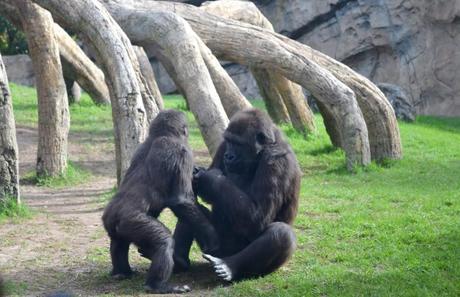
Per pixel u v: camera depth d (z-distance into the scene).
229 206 9.27
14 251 11.23
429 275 9.63
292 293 8.98
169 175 9.20
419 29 33.31
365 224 12.44
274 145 9.64
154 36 16.75
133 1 18.91
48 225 12.88
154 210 9.24
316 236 11.95
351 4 34.53
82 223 13.08
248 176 9.81
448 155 21.00
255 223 9.31
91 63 27.06
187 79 15.98
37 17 17.31
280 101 24.16
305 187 16.38
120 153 14.35
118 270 9.71
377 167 18.64
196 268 10.33
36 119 25.84
